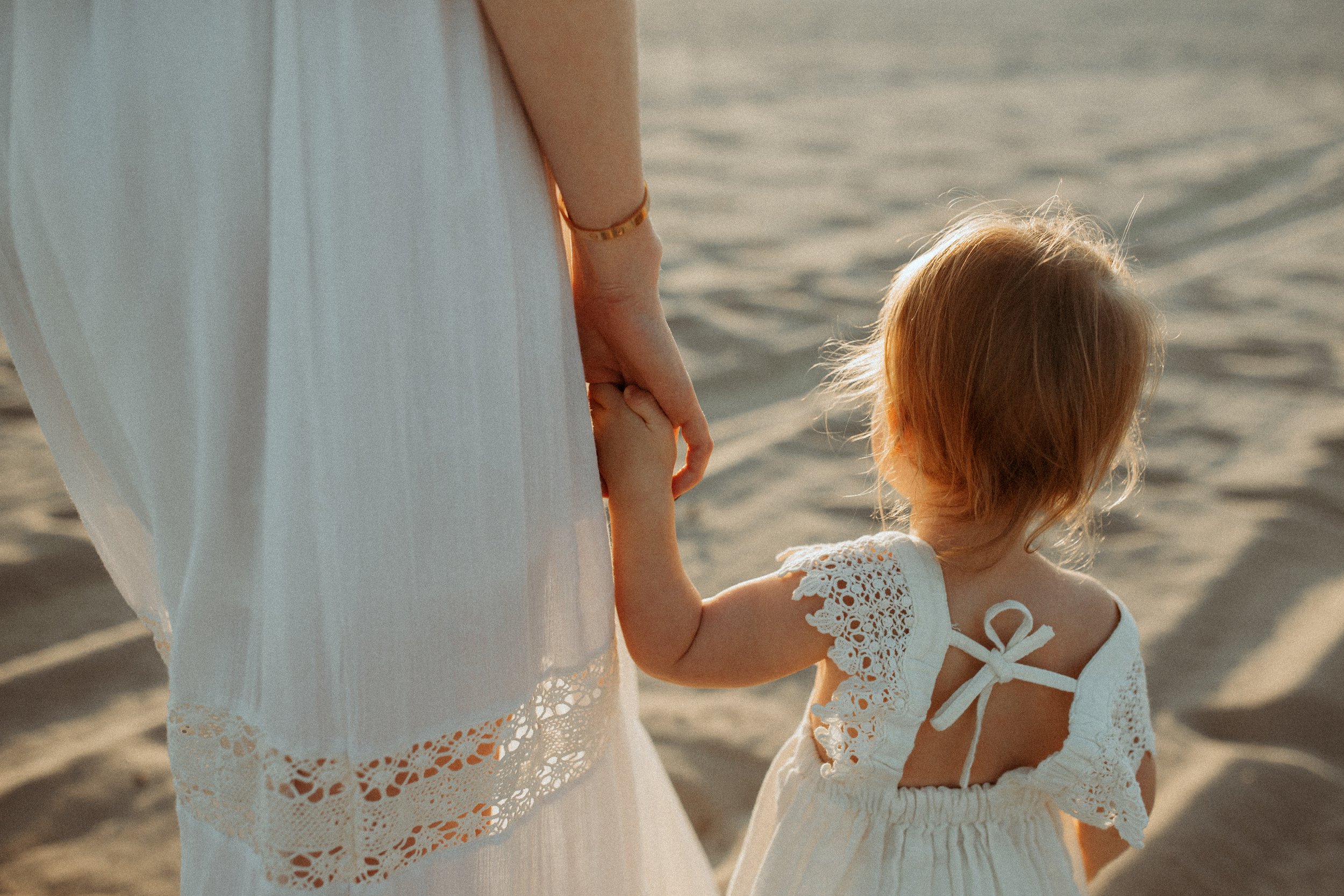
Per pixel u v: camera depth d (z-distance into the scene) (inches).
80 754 93.7
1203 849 87.1
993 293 49.6
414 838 42.0
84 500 48.4
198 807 43.3
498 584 42.1
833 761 52.4
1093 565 134.2
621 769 51.4
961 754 51.6
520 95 41.9
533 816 45.6
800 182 372.5
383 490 39.2
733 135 456.4
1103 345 49.9
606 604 47.8
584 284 48.1
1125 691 51.6
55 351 44.1
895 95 573.9
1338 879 84.9
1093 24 996.6
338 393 38.2
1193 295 261.6
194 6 37.5
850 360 62.8
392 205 38.8
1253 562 135.2
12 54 40.6
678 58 717.9
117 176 38.8
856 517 148.6
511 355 41.7
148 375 40.4
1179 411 189.3
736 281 259.0
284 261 37.7
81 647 109.0
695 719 105.1
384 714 40.1
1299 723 104.0
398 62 38.5
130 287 39.7
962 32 907.4
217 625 41.4
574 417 45.9
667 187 361.7
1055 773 49.8
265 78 37.6
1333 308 252.8
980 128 480.7
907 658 49.2
